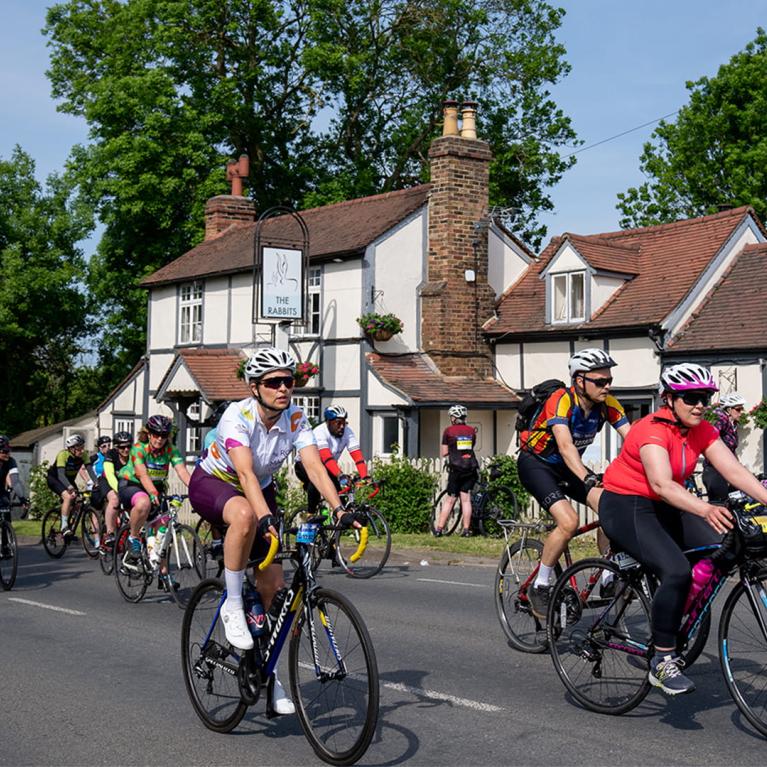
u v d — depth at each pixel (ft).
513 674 23.26
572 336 84.12
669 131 127.65
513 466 62.64
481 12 124.88
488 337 89.97
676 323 78.84
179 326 107.55
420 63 127.34
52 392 153.89
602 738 18.10
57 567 47.80
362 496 61.77
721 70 122.11
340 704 16.83
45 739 18.67
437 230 89.04
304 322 88.38
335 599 16.92
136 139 115.85
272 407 17.88
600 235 97.25
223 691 19.03
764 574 17.84
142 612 33.47
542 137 129.18
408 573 43.04
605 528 19.17
